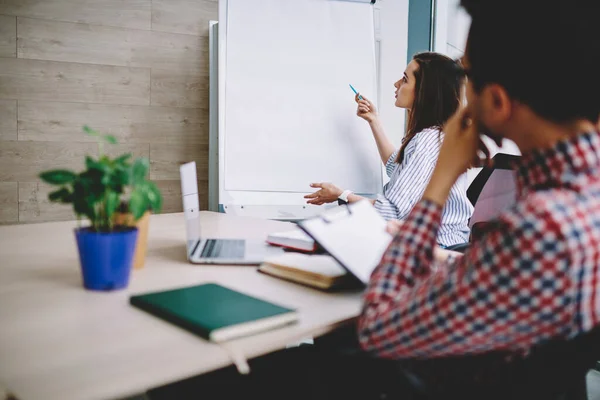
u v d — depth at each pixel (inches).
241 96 98.0
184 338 27.5
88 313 31.3
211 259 44.6
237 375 39.9
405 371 30.1
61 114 108.4
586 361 23.8
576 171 22.6
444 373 28.8
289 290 37.5
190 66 119.1
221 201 96.2
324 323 30.8
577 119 22.9
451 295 23.0
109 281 35.7
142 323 29.7
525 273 21.0
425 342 24.6
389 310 25.9
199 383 38.8
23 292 35.4
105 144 112.6
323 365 35.9
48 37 106.0
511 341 23.7
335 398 33.4
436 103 84.6
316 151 101.4
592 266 20.7
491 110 25.1
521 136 24.6
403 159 88.8
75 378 22.6
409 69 87.8
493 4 24.0
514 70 23.3
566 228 20.5
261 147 98.7
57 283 37.7
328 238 37.9
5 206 105.6
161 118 117.3
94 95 110.7
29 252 48.0
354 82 105.1
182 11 116.8
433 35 124.4
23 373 23.0
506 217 22.0
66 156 109.7
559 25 22.1
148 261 45.3
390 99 126.6
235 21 97.8
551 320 21.9
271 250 48.6
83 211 33.5
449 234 81.6
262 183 98.4
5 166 105.1
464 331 23.2
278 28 100.7
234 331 27.7
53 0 105.4
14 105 104.7
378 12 120.6
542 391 25.4
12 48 103.5
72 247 50.5
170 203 119.9
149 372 23.5
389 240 41.5
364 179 103.2
